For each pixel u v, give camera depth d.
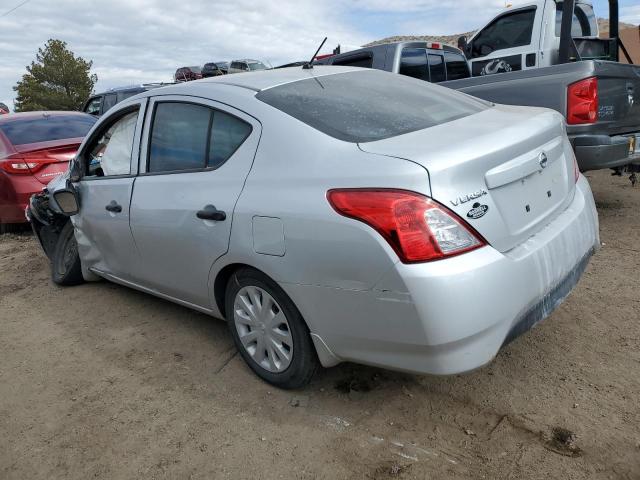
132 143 3.64
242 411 2.77
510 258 2.27
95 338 3.73
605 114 4.93
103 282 4.84
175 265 3.27
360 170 2.29
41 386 3.18
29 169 6.45
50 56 45.53
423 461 2.32
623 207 5.81
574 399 2.63
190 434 2.63
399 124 2.70
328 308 2.41
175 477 2.37
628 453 2.26
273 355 2.84
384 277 2.18
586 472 2.19
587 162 4.80
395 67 6.60
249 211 2.65
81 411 2.90
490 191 2.30
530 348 3.11
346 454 2.41
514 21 6.97
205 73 24.39
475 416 2.57
